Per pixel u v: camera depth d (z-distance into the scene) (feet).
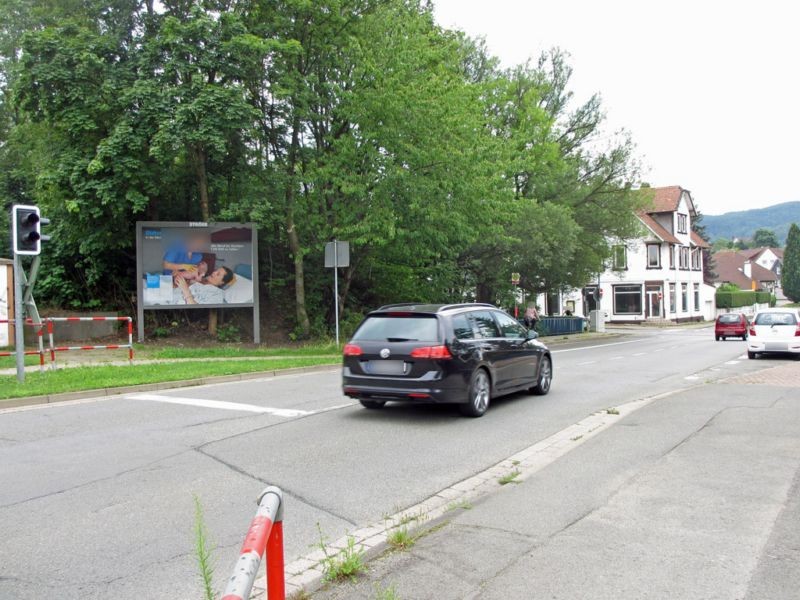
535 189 108.06
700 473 20.86
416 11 78.69
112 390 40.91
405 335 31.40
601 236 122.01
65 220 68.74
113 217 67.97
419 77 74.28
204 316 76.69
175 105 62.59
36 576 14.26
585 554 14.53
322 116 71.87
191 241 69.15
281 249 83.97
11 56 81.35
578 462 22.59
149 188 65.72
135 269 76.07
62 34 65.21
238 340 73.31
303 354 66.39
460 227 75.56
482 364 32.86
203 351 64.08
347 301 89.71
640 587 12.89
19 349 42.11
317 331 78.07
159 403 36.94
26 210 42.27
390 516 18.06
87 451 25.52
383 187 69.15
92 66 63.57
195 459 24.20
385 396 31.07
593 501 18.33
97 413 33.86
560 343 107.76
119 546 15.97
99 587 13.71
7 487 20.81
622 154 118.73
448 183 72.08
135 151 63.16
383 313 32.86
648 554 14.48
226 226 70.08
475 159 75.72
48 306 73.26
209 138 60.90
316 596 12.73
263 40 64.95
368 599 12.56
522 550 14.83
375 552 14.98
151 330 72.23
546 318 128.57
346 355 32.27
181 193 76.07
